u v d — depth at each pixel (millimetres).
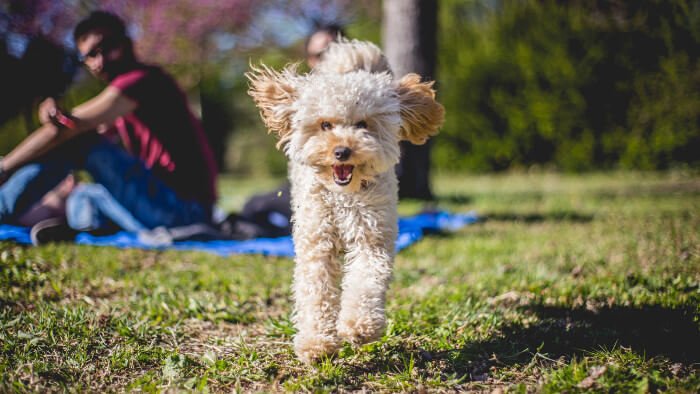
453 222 7227
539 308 3717
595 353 2945
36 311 3477
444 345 3111
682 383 2611
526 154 14398
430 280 4590
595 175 13188
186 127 5805
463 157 15008
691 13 11594
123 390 2641
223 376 2771
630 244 5422
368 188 3105
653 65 12672
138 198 5688
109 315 3480
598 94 13297
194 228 5762
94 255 5023
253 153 18109
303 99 3377
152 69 5645
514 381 2771
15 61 7172
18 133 12109
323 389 2617
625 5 12156
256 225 6031
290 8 16016
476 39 14688
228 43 15992
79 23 5484
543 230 6617
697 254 4812
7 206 5480
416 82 3572
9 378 2619
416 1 8094
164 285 4203
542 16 13688
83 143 5488
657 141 12906
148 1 13992
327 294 3041
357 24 16812
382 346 3102
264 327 3486
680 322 3281
